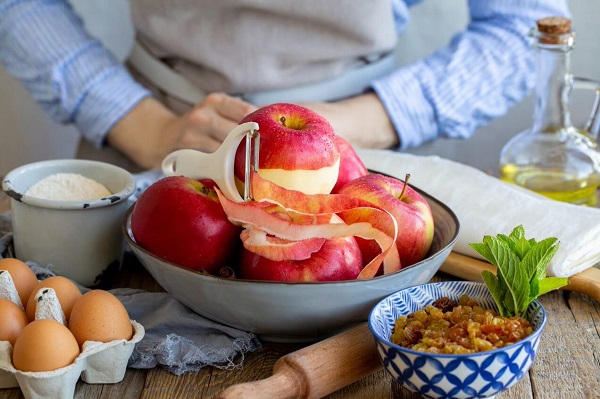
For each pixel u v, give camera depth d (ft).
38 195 2.49
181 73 4.03
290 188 2.10
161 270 2.09
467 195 2.84
